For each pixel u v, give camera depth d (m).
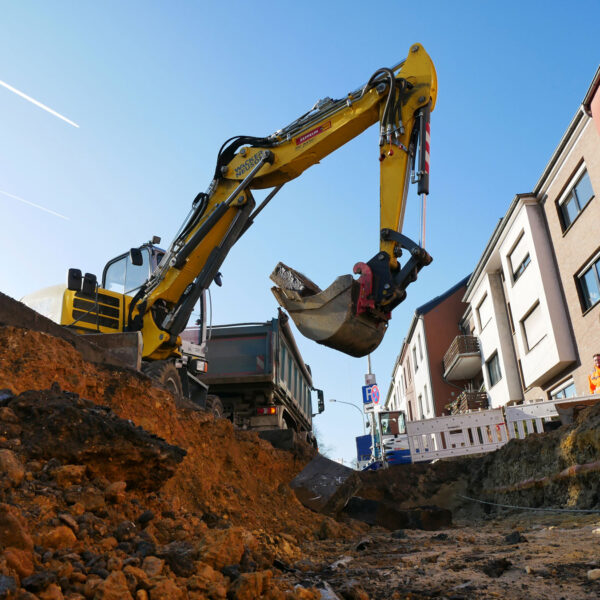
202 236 8.79
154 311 8.85
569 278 16.89
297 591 2.87
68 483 3.08
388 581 3.45
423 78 7.84
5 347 4.29
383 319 7.11
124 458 3.48
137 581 2.27
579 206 16.30
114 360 5.76
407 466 11.21
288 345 13.37
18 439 3.22
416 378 35.34
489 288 23.09
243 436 7.66
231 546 2.94
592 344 15.68
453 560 4.07
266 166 8.80
